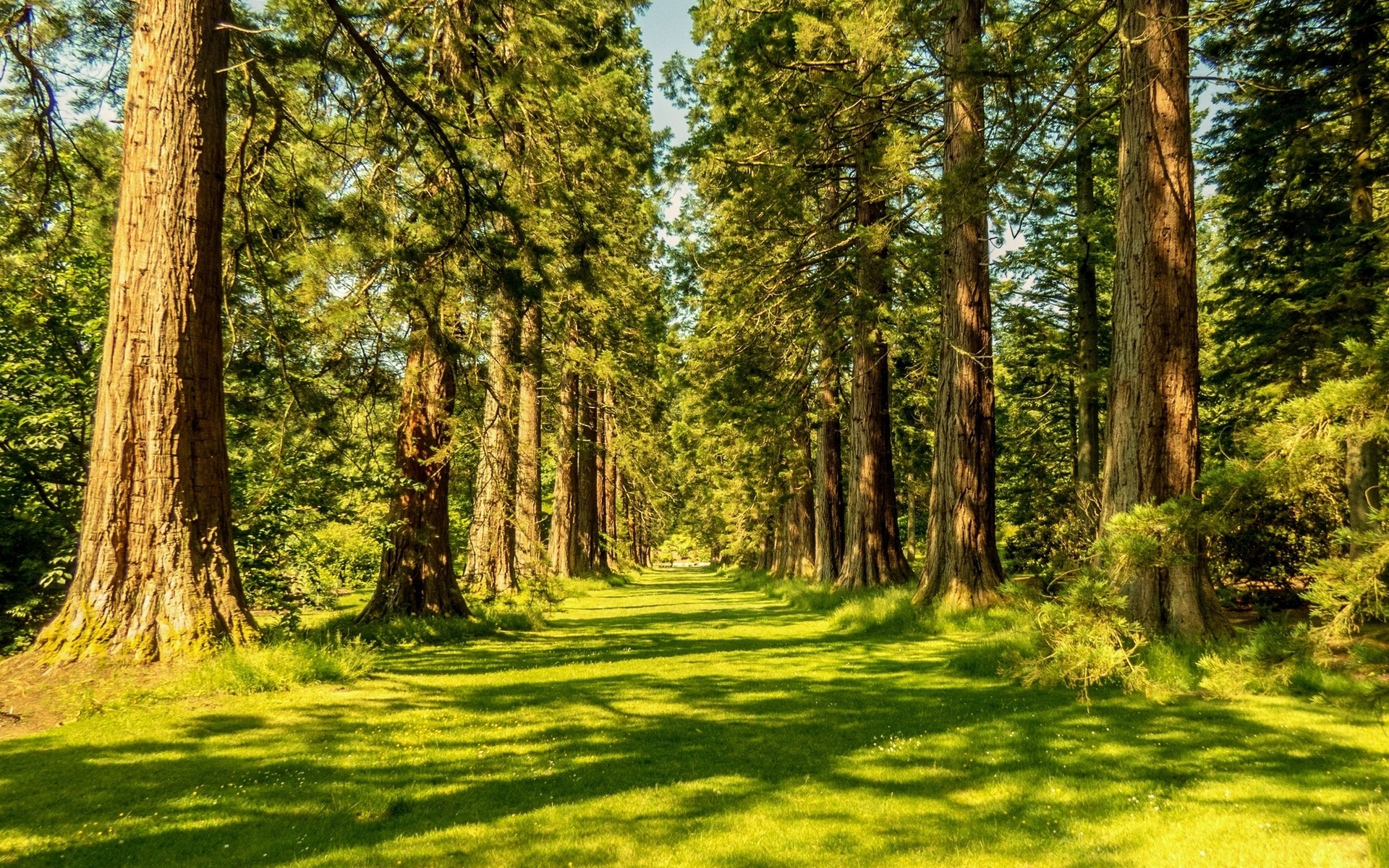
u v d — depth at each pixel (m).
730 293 18.06
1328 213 12.75
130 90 7.69
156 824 4.09
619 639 12.97
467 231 10.80
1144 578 8.10
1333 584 3.22
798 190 15.23
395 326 10.30
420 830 4.09
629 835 4.02
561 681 8.66
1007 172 9.78
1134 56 8.64
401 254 10.11
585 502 35.09
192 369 7.56
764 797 4.64
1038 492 27.64
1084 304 18.91
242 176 10.01
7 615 11.19
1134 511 4.38
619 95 16.81
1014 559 19.53
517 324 13.20
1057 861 3.64
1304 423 3.43
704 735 6.19
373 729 6.21
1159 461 8.16
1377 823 3.54
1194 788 4.53
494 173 11.59
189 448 7.48
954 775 5.04
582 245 14.22
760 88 15.44
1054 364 22.11
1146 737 5.69
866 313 15.31
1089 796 4.49
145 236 7.45
